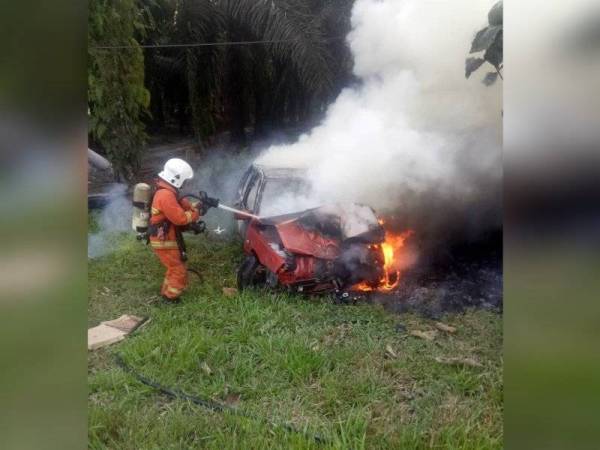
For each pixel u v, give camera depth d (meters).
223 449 1.78
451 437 1.72
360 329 1.84
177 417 1.83
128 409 1.87
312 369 1.83
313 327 1.86
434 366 1.79
